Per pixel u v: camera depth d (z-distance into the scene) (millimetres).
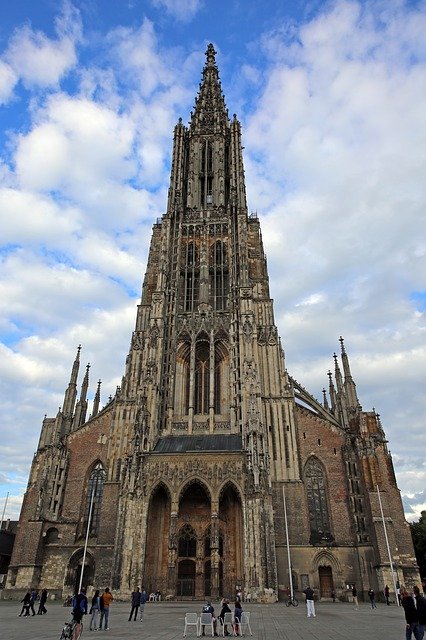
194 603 53062
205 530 62031
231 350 74312
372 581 59906
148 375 70562
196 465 60844
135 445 62688
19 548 67312
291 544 62062
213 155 100250
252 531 56094
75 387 79000
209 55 122875
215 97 109750
